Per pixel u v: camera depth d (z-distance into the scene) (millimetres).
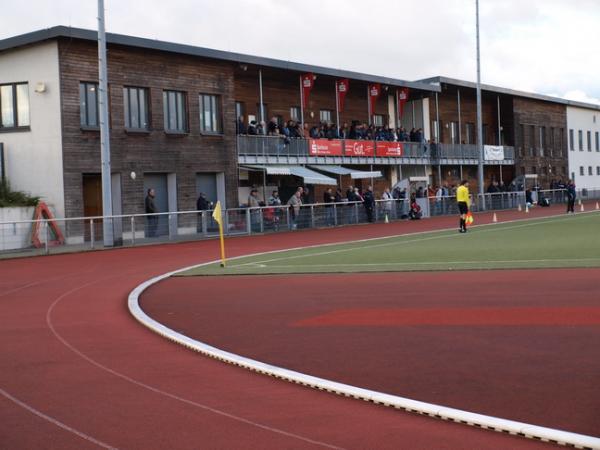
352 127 46875
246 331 11133
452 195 51188
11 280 19406
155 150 35250
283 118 45125
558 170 73188
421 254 22031
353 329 10891
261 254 24625
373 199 42281
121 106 33938
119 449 6055
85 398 7664
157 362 9305
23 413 7176
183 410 7109
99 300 15281
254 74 42531
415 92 53562
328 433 6281
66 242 27891
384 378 8070
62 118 31672
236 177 39031
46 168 32094
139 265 22516
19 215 29906
